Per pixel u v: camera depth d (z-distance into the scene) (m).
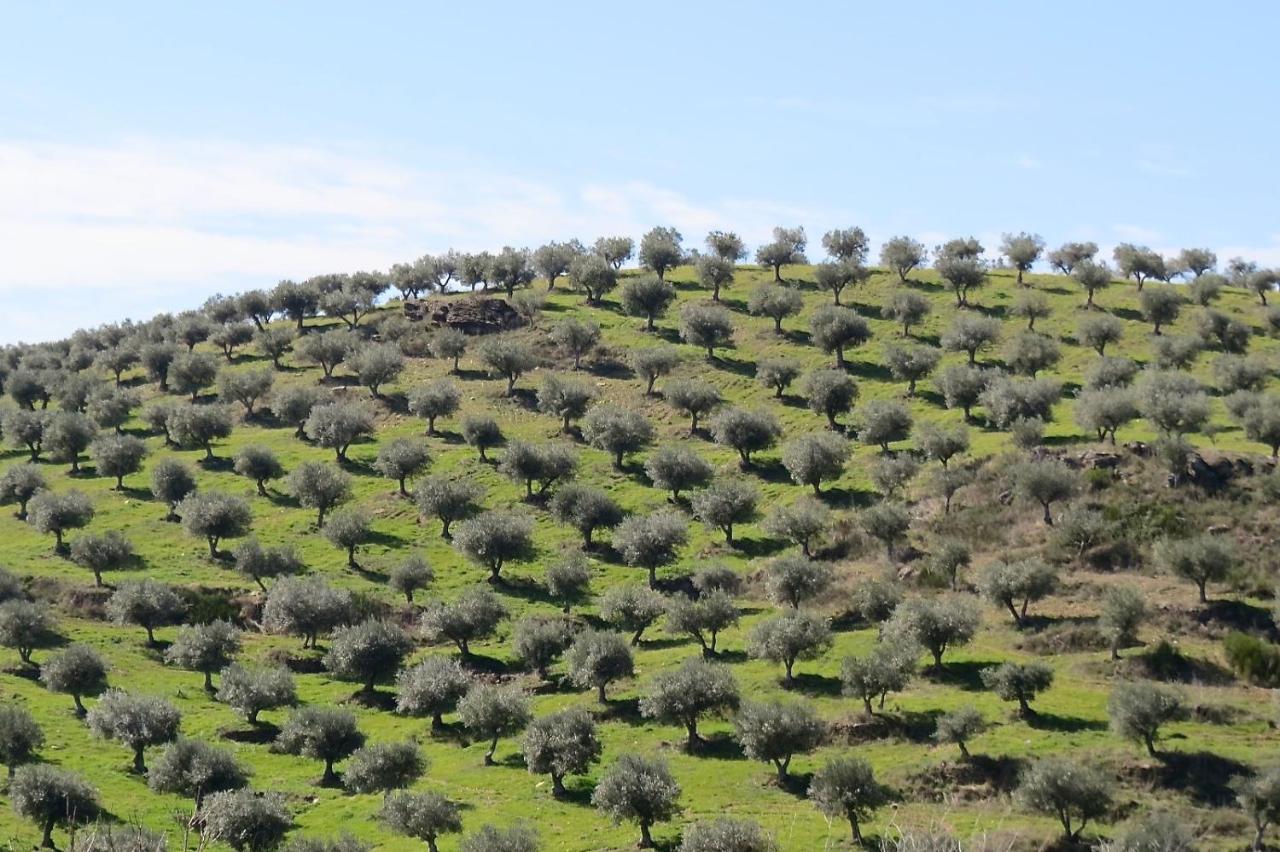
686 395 155.38
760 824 69.75
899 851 20.31
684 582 115.94
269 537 128.88
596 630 105.50
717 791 76.19
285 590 105.88
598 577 118.38
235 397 171.00
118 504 139.25
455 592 115.12
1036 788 67.12
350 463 150.25
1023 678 81.94
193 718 90.88
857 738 81.81
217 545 127.12
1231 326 167.25
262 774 81.50
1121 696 75.56
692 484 134.38
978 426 142.62
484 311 196.88
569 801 76.62
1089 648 93.06
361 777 75.94
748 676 93.75
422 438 156.38
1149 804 70.25
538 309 196.50
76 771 76.81
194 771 73.19
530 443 146.62
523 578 118.38
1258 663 87.06
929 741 79.69
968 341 165.50
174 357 185.88
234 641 98.62
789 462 131.12
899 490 125.38
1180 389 137.38
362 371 171.25
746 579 115.06
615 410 152.12
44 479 143.00
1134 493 110.12
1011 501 115.88
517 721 84.31
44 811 67.06
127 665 100.31
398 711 93.81
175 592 111.94
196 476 147.62
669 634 107.25
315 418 151.75
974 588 105.06
